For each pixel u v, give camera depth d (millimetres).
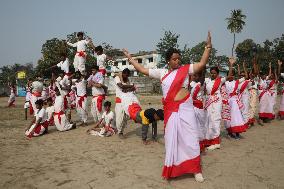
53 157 5926
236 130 7453
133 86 7648
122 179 4590
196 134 4480
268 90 10414
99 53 9531
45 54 32312
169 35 42000
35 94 10680
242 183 4371
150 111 6871
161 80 4551
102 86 9359
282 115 11375
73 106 12320
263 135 8156
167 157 4426
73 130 9078
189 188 4191
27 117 13008
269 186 4250
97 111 9445
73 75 10328
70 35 28016
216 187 4215
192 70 4375
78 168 5172
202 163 5398
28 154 6195
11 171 5047
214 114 6512
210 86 6562
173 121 4441
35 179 4645
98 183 4434
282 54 48594
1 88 39625
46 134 8516
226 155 5957
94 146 6855
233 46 48062
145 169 5062
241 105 7688
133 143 7145
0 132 8961
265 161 5508
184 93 4484
